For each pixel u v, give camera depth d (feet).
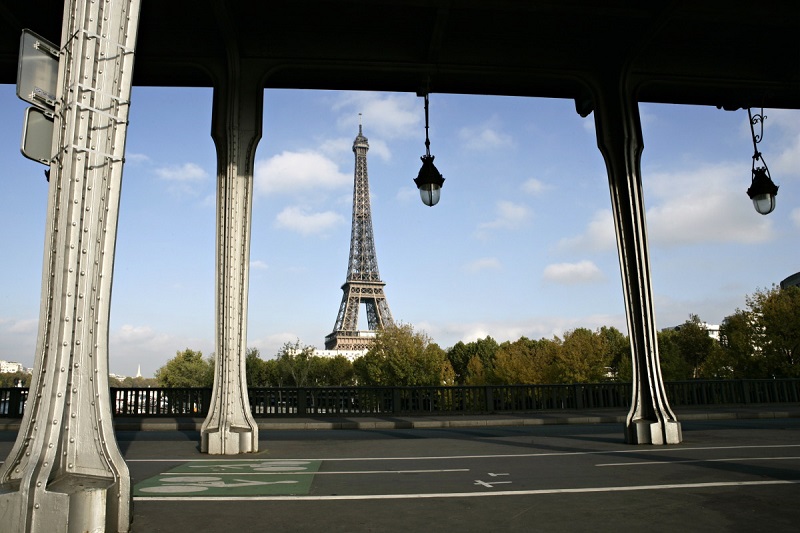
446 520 19.66
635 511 20.74
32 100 16.49
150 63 39.88
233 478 28.58
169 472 30.55
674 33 40.86
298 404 74.95
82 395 16.75
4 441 48.93
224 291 38.99
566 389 80.53
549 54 42.27
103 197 17.37
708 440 43.96
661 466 31.09
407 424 64.75
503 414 75.82
